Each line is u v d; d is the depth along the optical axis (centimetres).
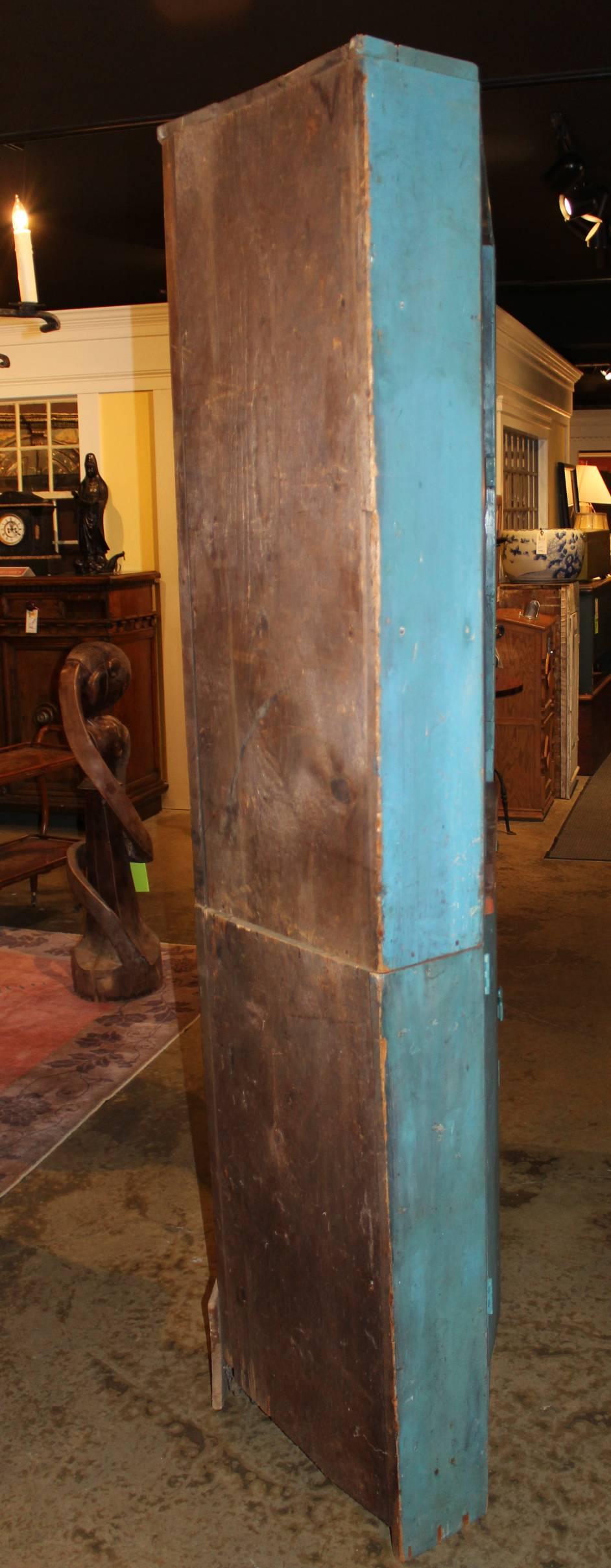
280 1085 171
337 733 149
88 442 614
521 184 554
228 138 150
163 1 344
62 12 353
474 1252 166
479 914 157
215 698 172
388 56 129
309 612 150
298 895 161
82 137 456
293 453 148
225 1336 197
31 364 612
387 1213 155
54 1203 261
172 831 599
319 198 136
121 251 627
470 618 150
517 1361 206
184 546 174
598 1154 278
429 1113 156
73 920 475
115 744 373
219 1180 191
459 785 152
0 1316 222
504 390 693
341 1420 171
